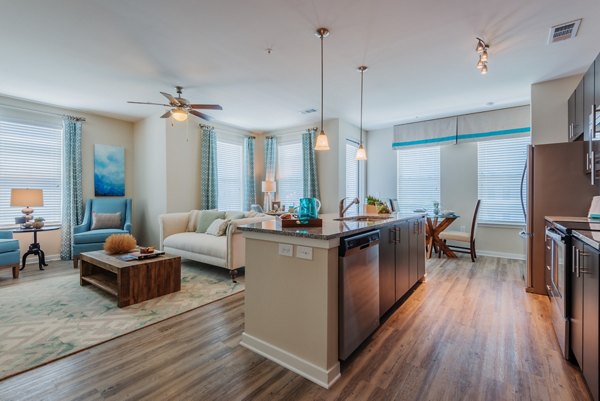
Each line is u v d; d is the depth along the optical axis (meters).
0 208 4.43
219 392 1.63
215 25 2.54
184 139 5.56
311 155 5.92
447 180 5.62
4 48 2.92
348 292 1.88
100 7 2.28
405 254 2.99
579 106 3.15
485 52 2.82
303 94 4.30
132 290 2.91
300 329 1.84
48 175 4.86
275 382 1.73
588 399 1.56
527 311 2.73
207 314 2.69
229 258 3.68
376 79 3.74
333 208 5.73
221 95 4.33
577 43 2.81
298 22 2.49
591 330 1.53
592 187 2.95
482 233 5.27
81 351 2.04
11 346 2.10
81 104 4.76
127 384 1.69
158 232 5.38
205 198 5.78
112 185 5.56
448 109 5.06
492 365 1.88
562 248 2.01
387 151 6.39
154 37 2.73
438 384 1.70
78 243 4.39
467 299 3.05
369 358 1.98
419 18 2.43
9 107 4.43
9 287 3.42
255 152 6.91
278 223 2.36
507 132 4.96
